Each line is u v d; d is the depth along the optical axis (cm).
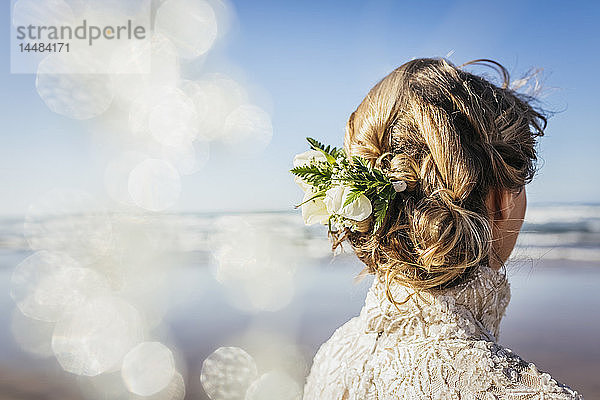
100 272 1166
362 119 141
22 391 599
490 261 135
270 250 1300
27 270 1205
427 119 125
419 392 120
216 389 562
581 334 650
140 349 685
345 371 138
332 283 938
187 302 900
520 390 112
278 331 712
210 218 1722
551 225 1425
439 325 128
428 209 122
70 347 716
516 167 129
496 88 138
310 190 142
